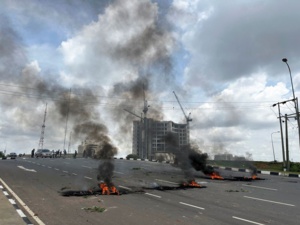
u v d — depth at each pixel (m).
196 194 13.27
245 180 20.83
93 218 8.28
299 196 13.20
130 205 10.34
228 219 8.48
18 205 9.80
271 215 9.12
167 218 8.48
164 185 16.30
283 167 33.78
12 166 26.41
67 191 13.16
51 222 7.77
